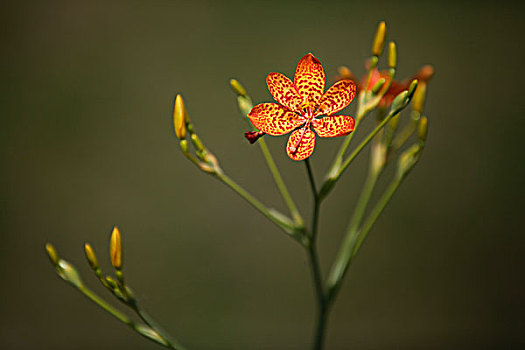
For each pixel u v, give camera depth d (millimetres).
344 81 679
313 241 729
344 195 1419
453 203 1445
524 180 1451
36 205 1415
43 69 1481
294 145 674
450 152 1466
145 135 1473
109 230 1412
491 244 1430
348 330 1389
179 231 1418
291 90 681
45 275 1388
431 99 1487
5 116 1444
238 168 1437
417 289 1414
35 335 1359
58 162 1440
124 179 1444
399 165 745
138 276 1381
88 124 1468
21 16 1490
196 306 1380
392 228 1426
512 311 1416
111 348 1354
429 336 1389
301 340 1371
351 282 1409
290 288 1397
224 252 1409
